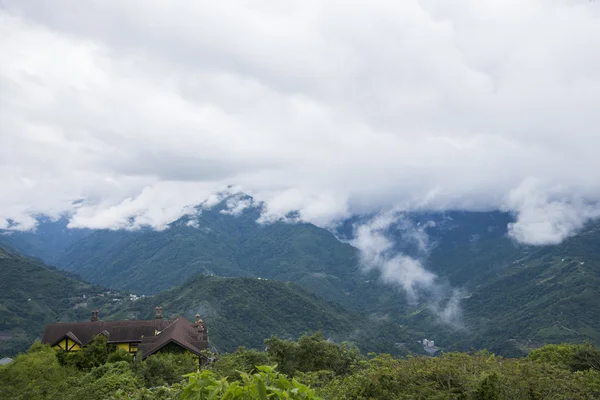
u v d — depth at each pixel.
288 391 4.29
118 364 24.92
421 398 10.51
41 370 26.77
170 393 8.45
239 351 29.39
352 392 11.62
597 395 10.85
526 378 10.80
